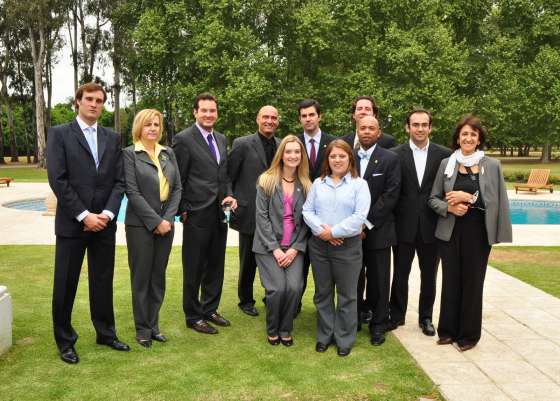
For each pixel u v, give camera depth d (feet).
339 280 12.45
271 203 13.17
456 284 12.71
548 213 46.57
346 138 14.61
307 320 14.94
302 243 13.05
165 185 12.78
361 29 74.33
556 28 85.20
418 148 13.78
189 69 73.41
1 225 31.45
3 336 11.74
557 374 10.98
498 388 10.25
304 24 68.69
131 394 9.91
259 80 66.90
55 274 11.35
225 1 66.85
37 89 91.04
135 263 12.53
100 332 12.39
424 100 70.95
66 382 10.39
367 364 11.55
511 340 13.15
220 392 10.03
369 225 12.92
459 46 79.56
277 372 11.05
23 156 167.02
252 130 72.08
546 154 112.57
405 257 13.93
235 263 21.70
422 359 11.84
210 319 14.44
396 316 14.23
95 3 83.46
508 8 88.63
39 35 92.53
